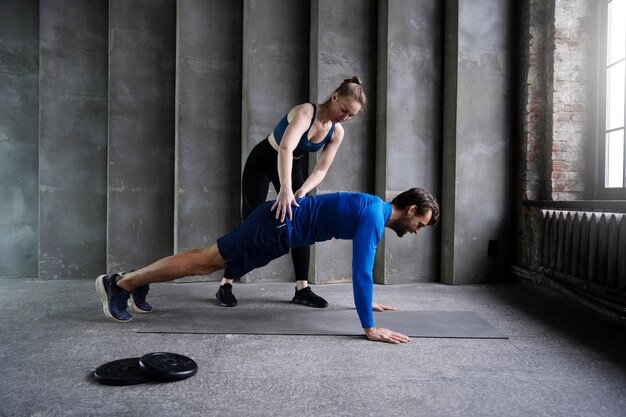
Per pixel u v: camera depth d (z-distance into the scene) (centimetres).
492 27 413
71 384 172
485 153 413
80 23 429
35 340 228
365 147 428
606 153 358
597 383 179
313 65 420
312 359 204
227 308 308
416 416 149
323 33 414
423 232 421
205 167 425
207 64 425
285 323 266
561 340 238
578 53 374
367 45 427
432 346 225
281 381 178
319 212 236
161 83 434
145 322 266
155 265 255
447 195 416
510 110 419
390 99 411
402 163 415
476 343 231
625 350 222
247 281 414
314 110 265
